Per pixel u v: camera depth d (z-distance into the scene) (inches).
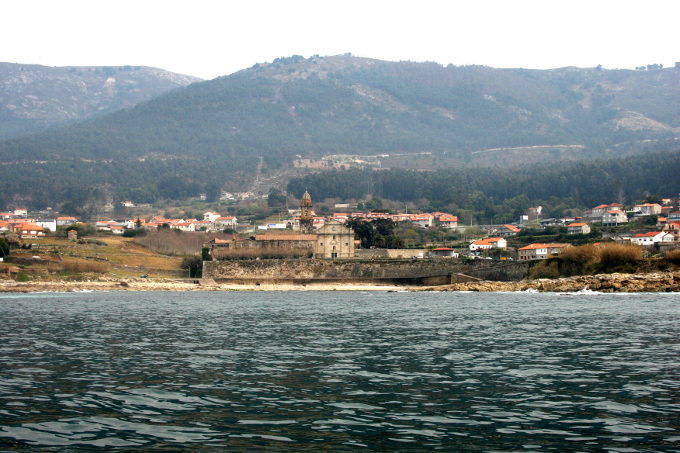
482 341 2765.7
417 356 2348.7
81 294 7514.8
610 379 1881.2
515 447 1261.1
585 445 1269.7
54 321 3818.9
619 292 6446.9
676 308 4340.6
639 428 1379.2
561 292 6850.4
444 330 3218.5
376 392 1739.7
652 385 1793.8
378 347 2603.3
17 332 3196.4
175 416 1492.4
